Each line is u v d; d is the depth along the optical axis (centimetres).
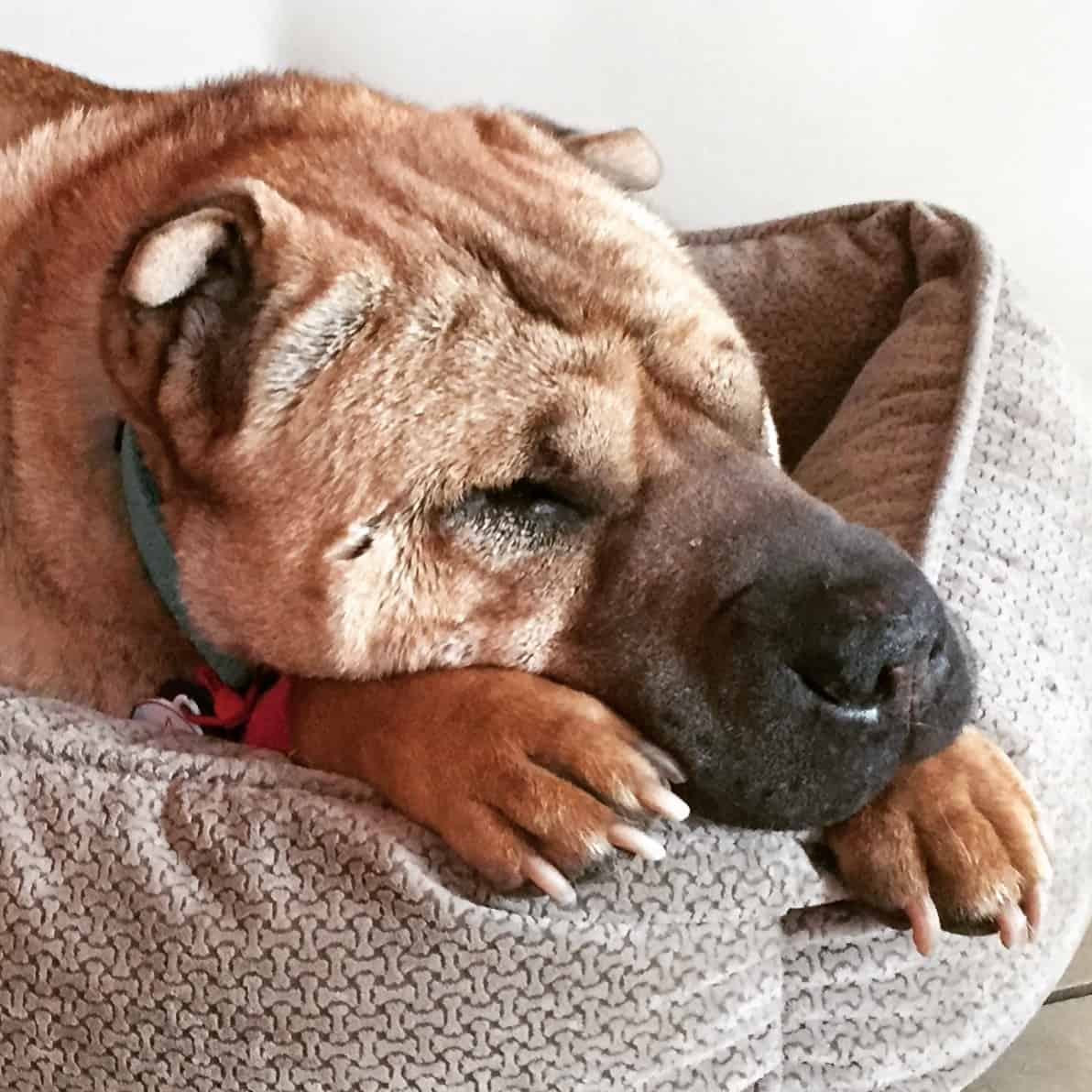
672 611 52
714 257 87
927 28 95
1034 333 77
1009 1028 62
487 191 56
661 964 52
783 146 99
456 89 96
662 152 99
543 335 53
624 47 96
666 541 53
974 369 72
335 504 52
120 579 61
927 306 78
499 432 52
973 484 69
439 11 94
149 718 61
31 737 54
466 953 51
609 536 54
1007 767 55
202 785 53
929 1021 59
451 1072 51
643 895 52
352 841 51
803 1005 57
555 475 53
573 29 95
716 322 57
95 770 54
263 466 53
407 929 51
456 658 54
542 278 53
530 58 96
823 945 56
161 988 52
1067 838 62
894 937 57
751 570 52
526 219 55
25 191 64
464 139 60
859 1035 58
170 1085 52
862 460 72
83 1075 53
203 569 55
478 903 51
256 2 93
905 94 97
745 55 96
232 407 53
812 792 50
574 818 49
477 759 50
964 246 80
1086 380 107
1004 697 62
